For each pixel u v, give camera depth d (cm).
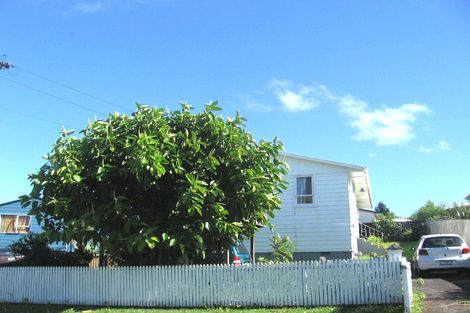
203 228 1213
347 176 2219
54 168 1209
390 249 1140
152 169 1126
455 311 970
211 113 1298
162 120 1234
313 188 2242
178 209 1230
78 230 1186
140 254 1345
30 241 1719
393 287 1068
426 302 1083
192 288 1206
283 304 1134
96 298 1293
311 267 1129
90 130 1275
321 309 1055
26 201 1254
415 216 5241
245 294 1165
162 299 1225
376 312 1002
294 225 2242
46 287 1363
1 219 3055
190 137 1254
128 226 1183
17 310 1275
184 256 1307
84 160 1244
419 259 1662
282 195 2275
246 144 1294
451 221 2688
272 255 2116
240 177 1245
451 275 1692
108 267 1296
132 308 1211
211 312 1109
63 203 1189
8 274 1423
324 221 2211
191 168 1238
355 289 1092
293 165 2291
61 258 1670
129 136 1193
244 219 1302
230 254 1547
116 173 1228
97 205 1248
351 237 2184
